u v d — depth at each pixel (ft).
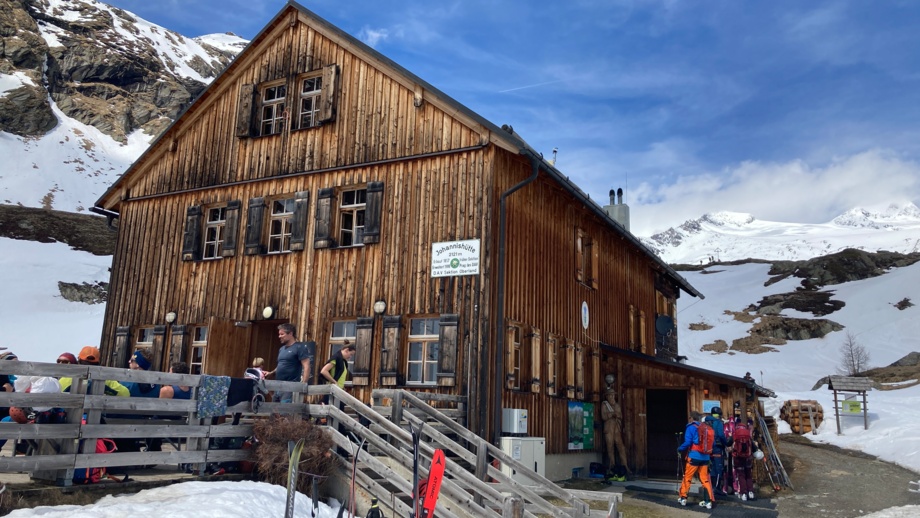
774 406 99.14
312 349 48.52
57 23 445.37
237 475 30.42
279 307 51.75
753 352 212.84
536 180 53.78
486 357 43.60
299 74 55.52
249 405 31.76
